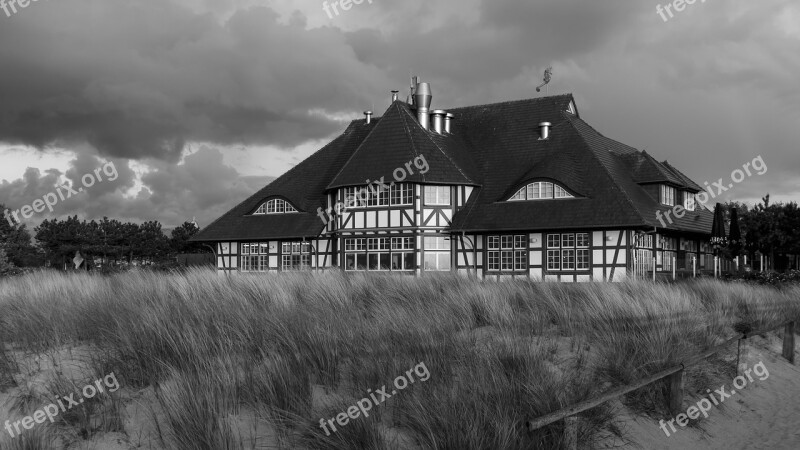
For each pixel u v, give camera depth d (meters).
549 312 11.86
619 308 11.38
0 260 26.81
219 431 6.23
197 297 10.39
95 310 9.88
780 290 20.59
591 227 32.62
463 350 8.69
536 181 35.22
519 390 7.57
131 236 71.31
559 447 6.67
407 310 10.52
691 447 8.37
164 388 6.95
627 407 8.66
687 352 10.18
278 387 7.03
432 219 36.03
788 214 45.41
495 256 35.31
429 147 37.69
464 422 6.61
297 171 43.72
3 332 9.15
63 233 64.38
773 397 10.95
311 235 38.69
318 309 10.15
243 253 41.22
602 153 38.94
